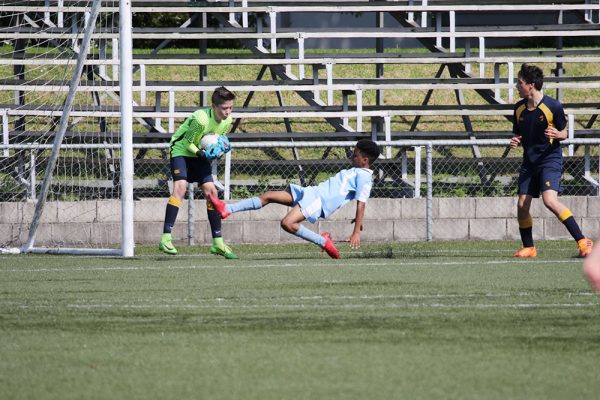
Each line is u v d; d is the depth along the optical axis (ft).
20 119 192.85
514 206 163.02
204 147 121.19
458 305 79.46
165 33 205.05
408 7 208.64
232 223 156.66
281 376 52.75
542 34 209.15
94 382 51.57
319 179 182.09
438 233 160.76
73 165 167.73
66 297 85.35
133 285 93.91
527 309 77.20
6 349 60.95
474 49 259.80
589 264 37.86
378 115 186.70
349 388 49.90
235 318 72.79
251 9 205.98
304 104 224.94
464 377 52.54
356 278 99.30
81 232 152.97
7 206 152.05
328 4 219.00
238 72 237.45
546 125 122.01
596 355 58.65
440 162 183.32
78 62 134.00
